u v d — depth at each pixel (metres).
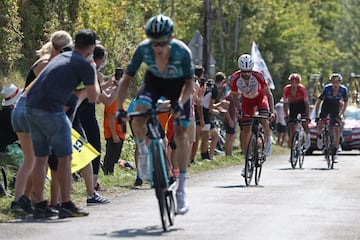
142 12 59.09
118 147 26.16
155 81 16.53
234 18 75.75
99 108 39.12
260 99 26.00
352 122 48.12
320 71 104.81
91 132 21.97
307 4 98.19
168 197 16.47
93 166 22.47
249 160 24.89
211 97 34.69
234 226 16.77
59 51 18.59
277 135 56.34
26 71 36.34
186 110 16.55
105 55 21.38
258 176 25.64
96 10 42.88
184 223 17.09
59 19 39.25
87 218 17.86
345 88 35.12
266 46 88.56
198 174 29.38
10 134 21.12
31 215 18.27
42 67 18.64
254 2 77.25
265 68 51.53
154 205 20.08
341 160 39.75
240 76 26.11
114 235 15.66
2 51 33.00
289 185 25.14
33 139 17.67
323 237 15.72
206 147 35.19
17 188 18.45
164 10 66.38
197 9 74.38
